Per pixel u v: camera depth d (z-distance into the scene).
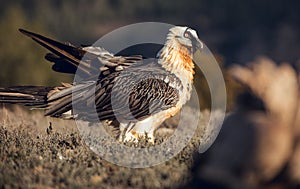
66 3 196.38
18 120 24.89
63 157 16.72
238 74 11.91
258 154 11.52
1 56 54.34
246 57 171.38
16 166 15.56
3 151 16.80
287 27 187.12
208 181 11.70
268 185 11.74
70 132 20.44
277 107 11.77
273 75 11.91
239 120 11.85
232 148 11.68
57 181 14.73
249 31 188.75
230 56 174.12
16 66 53.81
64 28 182.12
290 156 11.63
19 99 19.73
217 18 199.88
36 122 25.00
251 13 196.75
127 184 14.65
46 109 19.66
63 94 19.55
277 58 169.50
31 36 19.91
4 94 19.80
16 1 189.38
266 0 198.38
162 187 14.15
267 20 193.62
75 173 15.10
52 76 53.84
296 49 173.38
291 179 11.71
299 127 11.71
